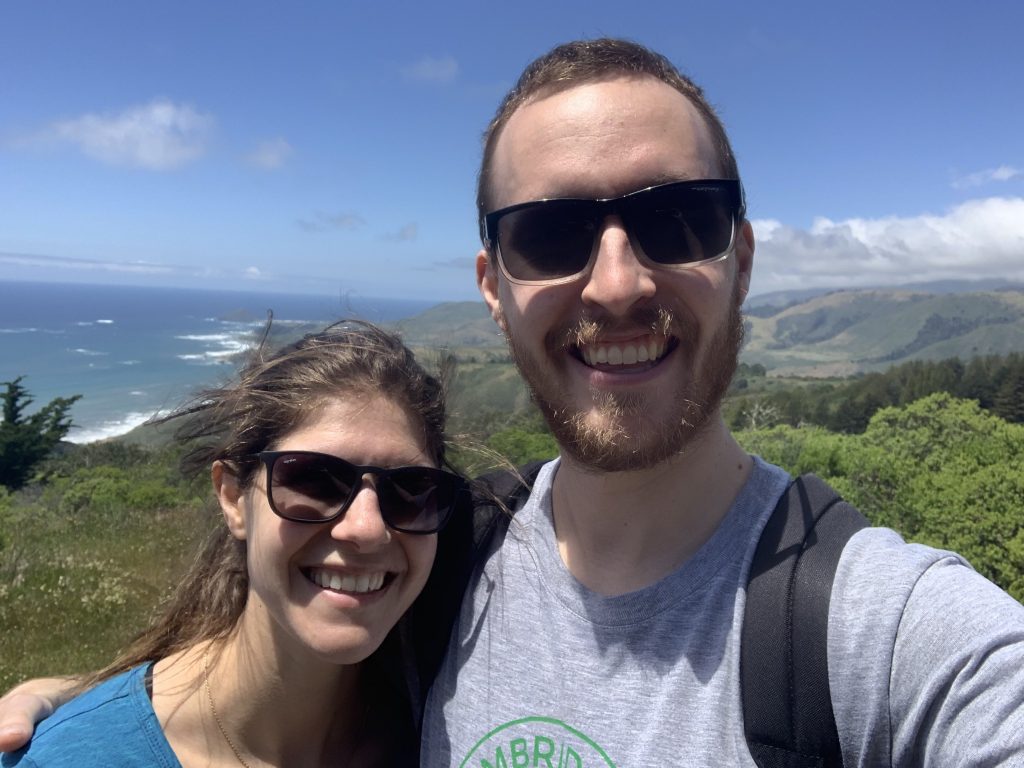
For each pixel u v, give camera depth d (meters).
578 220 0.42
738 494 0.41
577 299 0.42
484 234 0.49
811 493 0.40
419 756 0.45
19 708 0.45
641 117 0.42
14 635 1.43
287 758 0.46
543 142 0.43
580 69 0.43
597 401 0.41
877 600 0.33
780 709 0.34
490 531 0.48
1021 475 1.90
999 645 0.30
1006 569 1.79
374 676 0.50
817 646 0.34
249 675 0.45
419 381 0.48
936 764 0.31
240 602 0.48
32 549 2.09
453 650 0.45
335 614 0.43
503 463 0.55
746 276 0.46
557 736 0.39
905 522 2.11
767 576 0.37
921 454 2.48
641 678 0.38
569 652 0.41
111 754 0.41
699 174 0.42
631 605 0.40
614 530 0.42
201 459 0.48
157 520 2.77
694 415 0.41
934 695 0.31
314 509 0.43
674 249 0.41
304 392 0.44
